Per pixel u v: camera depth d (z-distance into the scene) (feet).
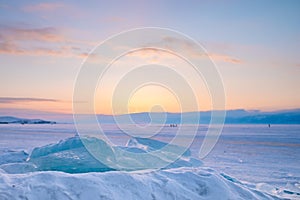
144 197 20.66
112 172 22.57
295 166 54.85
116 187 20.94
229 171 48.62
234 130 248.52
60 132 174.40
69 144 32.78
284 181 40.37
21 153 40.32
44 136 132.67
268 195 25.26
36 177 20.83
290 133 195.72
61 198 19.12
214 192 22.09
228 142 116.78
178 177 23.72
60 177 20.98
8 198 18.42
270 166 54.75
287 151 83.61
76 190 19.99
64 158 30.04
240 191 23.49
